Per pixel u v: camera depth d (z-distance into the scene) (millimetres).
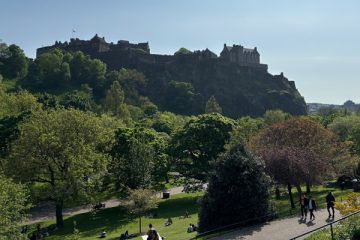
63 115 52094
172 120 135125
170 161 63031
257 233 26109
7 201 32562
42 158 48250
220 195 29469
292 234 24844
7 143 61781
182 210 51875
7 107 89312
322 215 30219
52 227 48469
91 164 50062
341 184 51844
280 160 36562
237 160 29859
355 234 18797
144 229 41375
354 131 68688
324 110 194625
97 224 48531
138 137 60594
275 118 130625
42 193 48625
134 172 55375
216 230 28672
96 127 53406
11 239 30422
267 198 30172
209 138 58844
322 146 49531
